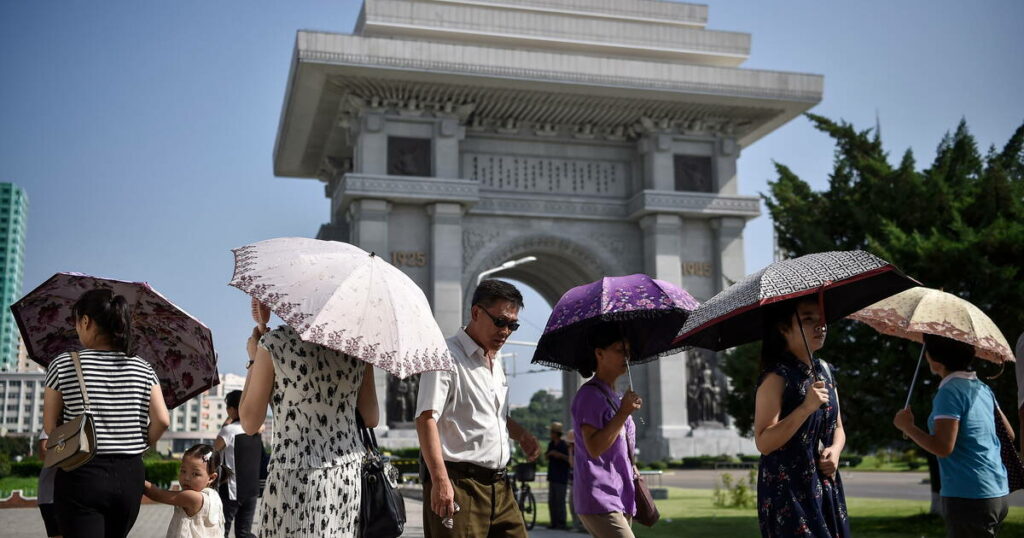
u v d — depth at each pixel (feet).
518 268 205.46
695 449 171.32
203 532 31.09
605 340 27.20
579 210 180.45
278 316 21.08
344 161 204.74
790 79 176.45
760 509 21.86
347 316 21.38
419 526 69.62
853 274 21.79
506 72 163.63
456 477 24.84
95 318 25.29
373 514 22.74
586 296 28.32
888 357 65.05
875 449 79.92
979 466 26.53
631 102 175.11
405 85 165.89
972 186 72.84
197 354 30.78
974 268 62.90
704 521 74.02
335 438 22.08
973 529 26.50
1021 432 28.02
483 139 180.14
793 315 22.66
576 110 178.19
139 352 30.66
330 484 21.57
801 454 21.53
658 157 181.37
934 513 72.13
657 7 195.21
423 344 22.47
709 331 26.12
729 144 185.26
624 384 178.09
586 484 26.30
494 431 25.43
